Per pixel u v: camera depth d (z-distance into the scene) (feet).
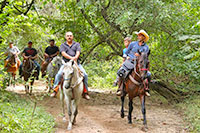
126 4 32.71
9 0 26.18
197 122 25.53
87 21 40.93
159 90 38.22
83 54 46.52
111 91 52.95
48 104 34.65
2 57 29.71
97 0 33.19
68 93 23.52
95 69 67.87
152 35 38.01
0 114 21.83
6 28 26.78
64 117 26.53
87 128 24.29
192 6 33.35
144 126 23.88
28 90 40.27
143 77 22.90
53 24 39.32
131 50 25.64
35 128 21.63
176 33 32.40
